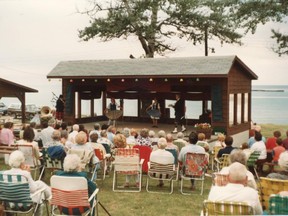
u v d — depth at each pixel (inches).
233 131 721.0
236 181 195.3
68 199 220.5
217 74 664.4
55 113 844.0
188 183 413.1
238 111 780.0
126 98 909.2
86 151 346.0
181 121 741.9
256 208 191.0
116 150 367.6
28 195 232.8
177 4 1328.7
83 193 220.2
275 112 3430.1
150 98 884.6
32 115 1382.9
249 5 861.8
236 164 197.8
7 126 498.6
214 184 253.4
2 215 195.2
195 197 354.3
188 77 690.8
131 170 364.8
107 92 927.0
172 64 752.3
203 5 1307.8
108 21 1346.0
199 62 733.3
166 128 782.5
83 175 227.5
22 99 808.9
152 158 354.3
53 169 402.3
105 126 507.2
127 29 1370.6
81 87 856.9
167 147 410.3
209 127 647.8
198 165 356.5
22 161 241.3
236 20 882.8
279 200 197.2
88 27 1347.2
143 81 764.0
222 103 692.7
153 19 1373.0
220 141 490.3
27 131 369.7
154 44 1402.6
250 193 191.3
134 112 912.9
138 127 794.8
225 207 181.6
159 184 392.8
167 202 337.1
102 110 940.6
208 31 1357.0
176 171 404.2
